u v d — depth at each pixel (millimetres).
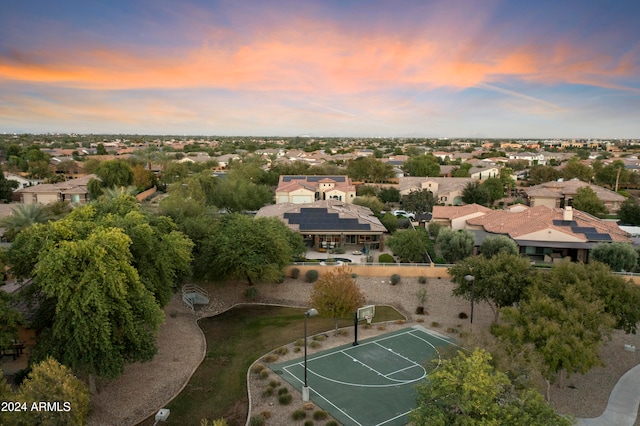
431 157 153625
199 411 28906
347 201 96812
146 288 32531
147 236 33969
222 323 43625
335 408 28797
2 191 92875
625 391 31234
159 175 132750
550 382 29219
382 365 34625
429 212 85625
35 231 30391
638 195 111250
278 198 94438
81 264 27516
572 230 60375
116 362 27359
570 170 121625
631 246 54375
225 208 92750
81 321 26062
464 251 57219
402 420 27500
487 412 19875
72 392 20516
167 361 35219
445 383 20406
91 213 35906
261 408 28938
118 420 27828
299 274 53344
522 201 102750
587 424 27203
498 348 26297
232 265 46469
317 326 42594
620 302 33938
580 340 27969
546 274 38844
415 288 50875
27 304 31219
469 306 47000
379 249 66250
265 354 36719
